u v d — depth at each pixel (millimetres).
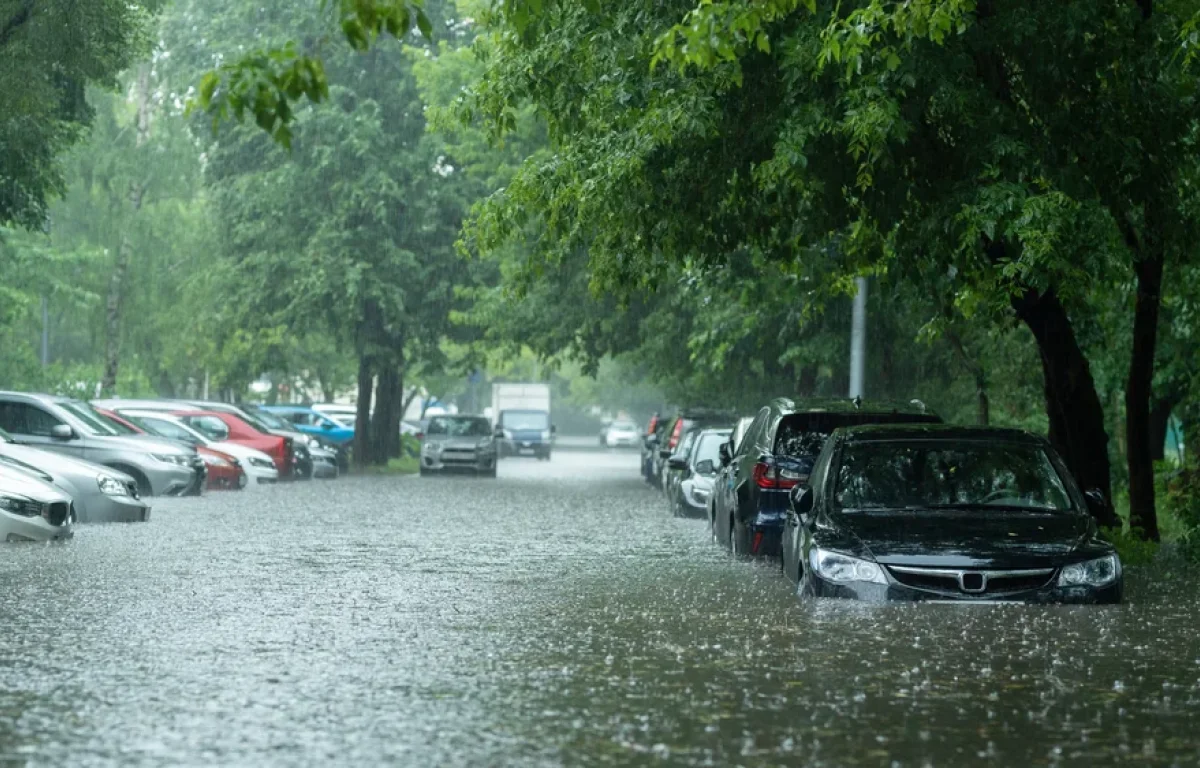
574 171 31625
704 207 31344
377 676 16281
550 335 80125
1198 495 34844
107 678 16078
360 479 78688
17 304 92312
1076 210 27422
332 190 88125
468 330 93188
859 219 32469
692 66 28703
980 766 12195
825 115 27875
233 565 29109
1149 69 29250
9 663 17062
